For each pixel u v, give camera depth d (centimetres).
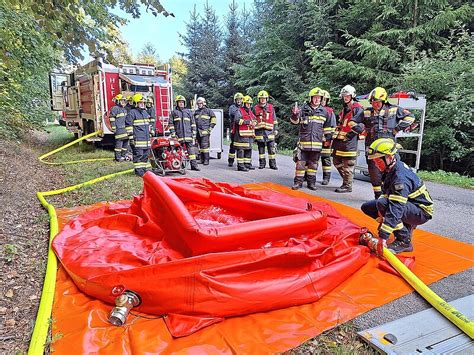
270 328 261
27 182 705
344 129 663
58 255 363
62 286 319
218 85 2481
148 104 948
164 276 274
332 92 1520
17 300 292
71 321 265
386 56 1305
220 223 416
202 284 271
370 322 271
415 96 758
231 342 245
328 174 762
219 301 270
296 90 1759
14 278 327
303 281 296
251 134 940
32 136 1623
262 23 2123
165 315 275
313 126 688
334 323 268
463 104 1018
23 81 1105
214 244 307
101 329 257
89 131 1345
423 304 294
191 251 312
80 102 1378
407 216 373
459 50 1137
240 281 282
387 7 1317
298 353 236
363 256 353
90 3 343
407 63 1212
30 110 1245
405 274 327
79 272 316
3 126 989
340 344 246
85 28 352
